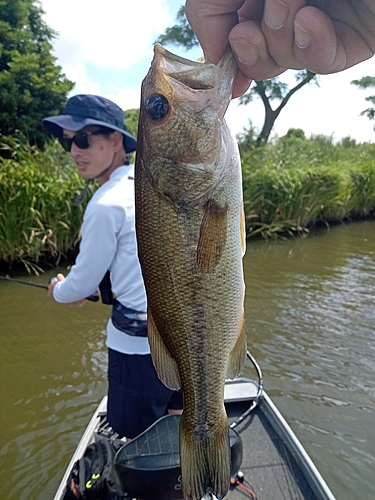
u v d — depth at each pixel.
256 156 13.26
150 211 1.41
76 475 2.38
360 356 4.81
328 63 1.09
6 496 3.07
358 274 7.75
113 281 2.38
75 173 8.84
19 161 9.47
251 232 10.94
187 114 1.34
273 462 2.51
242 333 1.46
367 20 1.12
